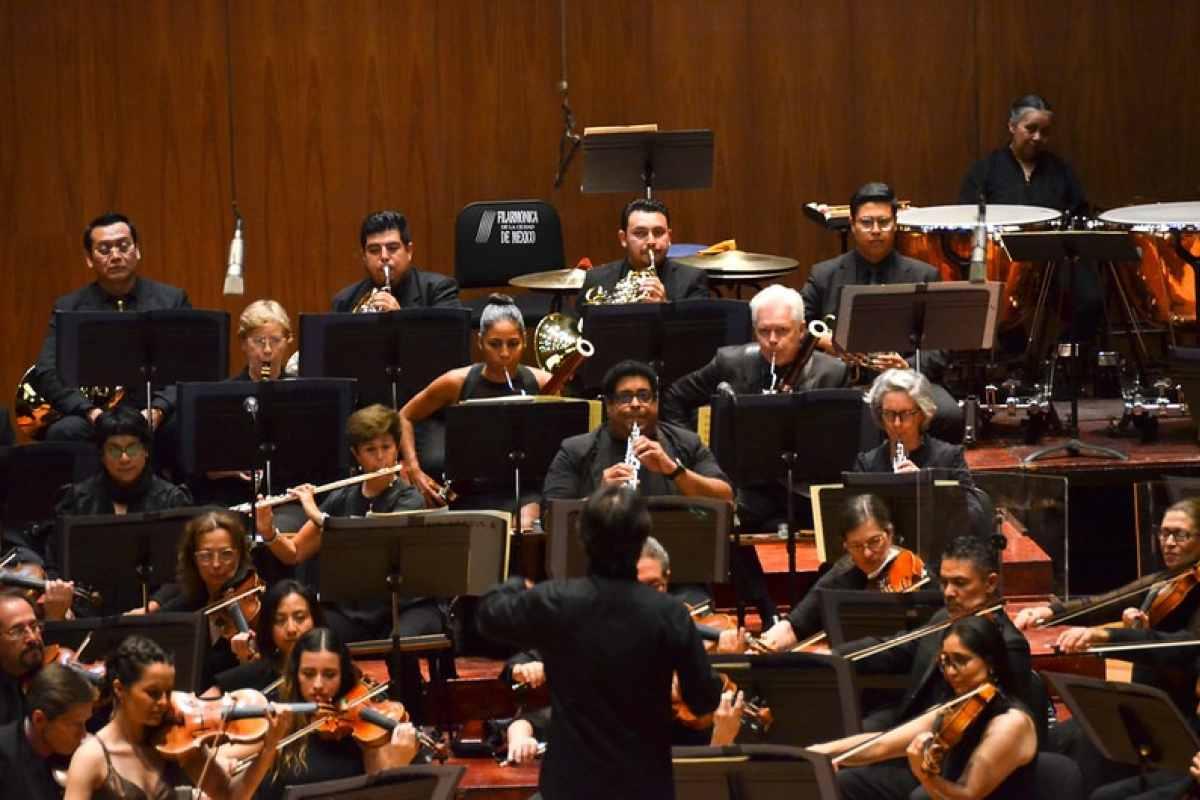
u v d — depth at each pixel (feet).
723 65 111.96
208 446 71.77
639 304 77.41
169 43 110.01
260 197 111.24
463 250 99.40
